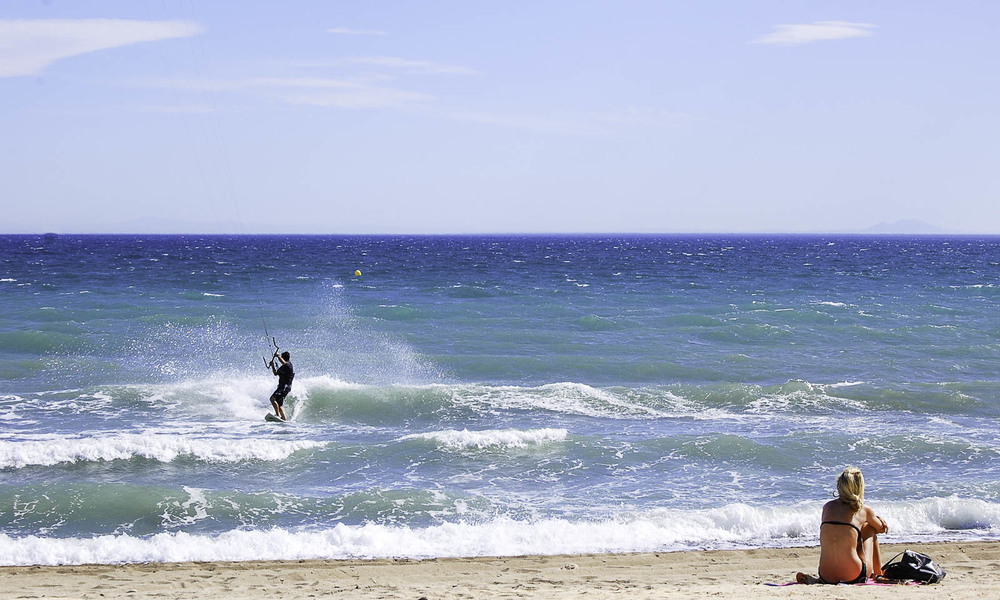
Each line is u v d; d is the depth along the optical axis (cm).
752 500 2014
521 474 2206
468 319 5447
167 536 1706
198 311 5603
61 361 3816
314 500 1961
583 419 2881
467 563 1603
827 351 4362
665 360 4075
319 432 2698
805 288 8256
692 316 5425
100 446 2283
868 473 2225
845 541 1234
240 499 1950
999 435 2666
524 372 3794
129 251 17888
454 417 2905
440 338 4672
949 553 1658
